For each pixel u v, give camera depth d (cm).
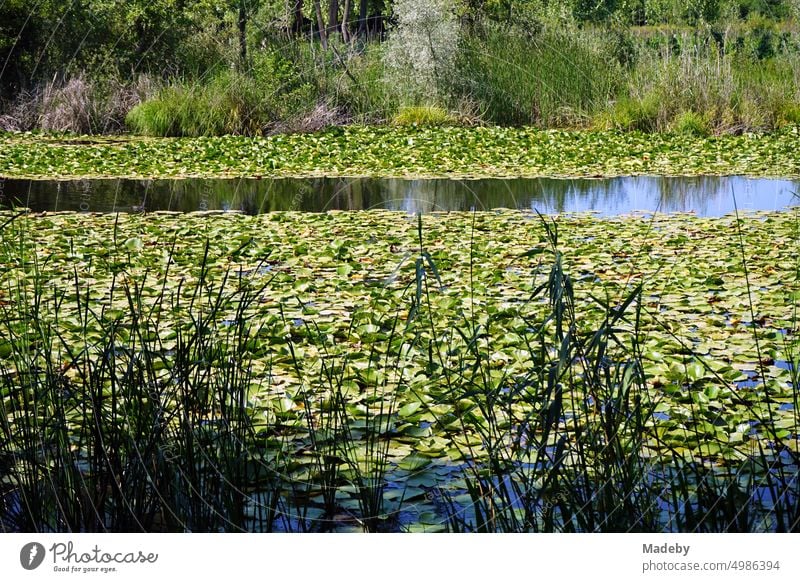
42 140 1459
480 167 1188
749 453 336
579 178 1120
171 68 1731
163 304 537
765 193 1005
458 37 1667
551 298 278
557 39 1706
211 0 1844
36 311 383
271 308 539
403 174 1137
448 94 1638
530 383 292
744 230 782
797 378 396
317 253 690
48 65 1703
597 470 279
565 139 1423
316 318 519
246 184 1086
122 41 1748
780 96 1606
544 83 1636
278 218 845
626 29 1931
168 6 1764
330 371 422
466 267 644
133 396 305
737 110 1557
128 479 284
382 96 1659
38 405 322
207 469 296
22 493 279
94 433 307
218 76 1644
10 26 1664
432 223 825
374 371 427
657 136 1453
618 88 1648
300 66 1617
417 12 1630
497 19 2028
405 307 538
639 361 289
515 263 656
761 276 611
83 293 560
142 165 1195
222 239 749
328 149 1332
